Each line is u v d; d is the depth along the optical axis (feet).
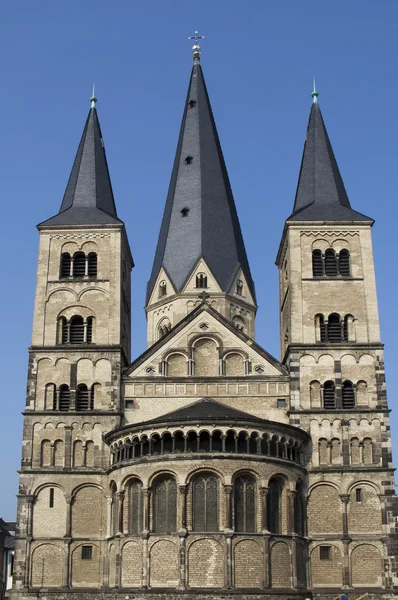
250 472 221.05
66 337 262.88
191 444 222.89
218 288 295.48
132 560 219.41
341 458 245.24
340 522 238.27
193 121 329.31
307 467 243.19
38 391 254.88
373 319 261.85
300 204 283.79
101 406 252.83
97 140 298.97
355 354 257.34
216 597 207.62
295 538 224.33
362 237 271.28
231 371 260.01
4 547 370.12
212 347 262.88
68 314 264.93
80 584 234.79
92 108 306.35
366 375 255.29
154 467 221.87
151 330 302.66
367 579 233.14
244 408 252.62
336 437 247.50
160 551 215.10
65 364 257.75
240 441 224.33
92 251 272.51
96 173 289.94
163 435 225.15
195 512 216.74
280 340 297.74
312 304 263.49
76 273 270.26
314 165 288.10
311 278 265.95
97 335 261.65
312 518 238.68
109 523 237.25
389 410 250.16
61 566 236.02
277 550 218.79
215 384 255.50
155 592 210.79
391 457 245.24
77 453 247.70
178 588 209.15
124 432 233.76
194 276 296.30
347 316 262.67
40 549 238.07
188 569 211.20
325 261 268.82
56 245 273.13
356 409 250.16
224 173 325.62
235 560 212.02
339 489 241.14
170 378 256.11
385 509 239.30
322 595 229.04
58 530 239.50
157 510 220.84
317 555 234.99
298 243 270.26
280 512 225.97
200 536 213.46
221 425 222.28
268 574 213.66
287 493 227.61
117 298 265.75
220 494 217.36
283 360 285.43
